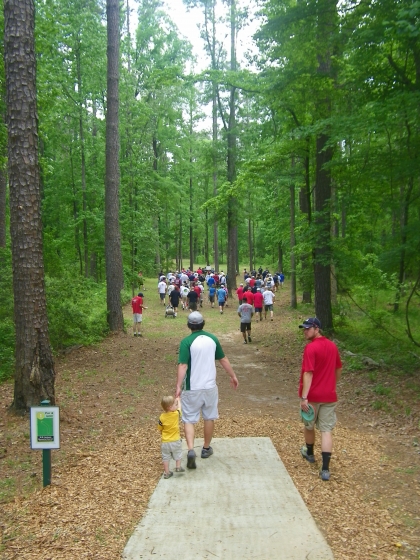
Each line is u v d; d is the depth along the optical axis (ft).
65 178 94.27
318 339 17.62
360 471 17.67
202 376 18.04
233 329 62.28
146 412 26.18
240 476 16.89
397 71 31.48
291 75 41.45
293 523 13.55
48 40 51.98
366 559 11.93
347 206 39.68
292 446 20.42
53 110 64.18
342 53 39.34
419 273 34.63
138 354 43.50
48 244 62.34
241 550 12.20
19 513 14.90
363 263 42.93
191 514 14.14
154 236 96.78
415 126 31.24
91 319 50.08
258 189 91.56
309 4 35.45
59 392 30.01
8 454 20.40
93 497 15.66
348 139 34.22
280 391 32.09
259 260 207.31
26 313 24.31
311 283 54.39
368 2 31.48
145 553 12.15
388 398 26.71
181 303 90.79
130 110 87.35
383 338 41.65
